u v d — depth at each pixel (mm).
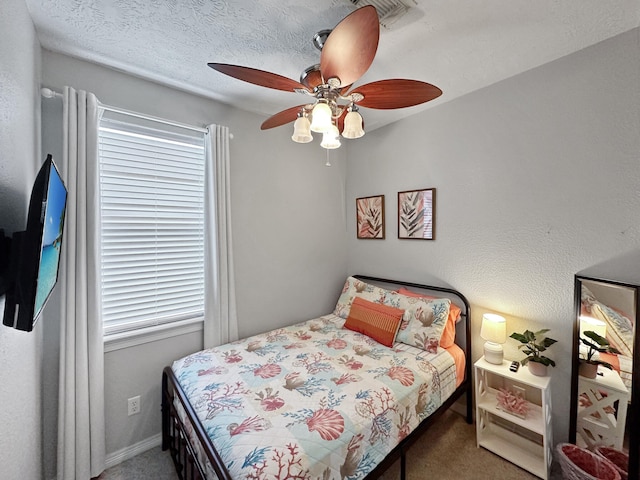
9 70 991
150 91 1897
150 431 1883
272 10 1314
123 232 1820
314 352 1911
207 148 2082
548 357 1785
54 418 1537
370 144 2840
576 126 1650
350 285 2725
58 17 1331
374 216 2803
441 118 2289
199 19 1369
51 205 910
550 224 1762
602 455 1466
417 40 1529
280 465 1007
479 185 2082
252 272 2371
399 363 1775
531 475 1642
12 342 996
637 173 1464
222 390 1455
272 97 2145
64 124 1514
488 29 1450
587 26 1435
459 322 2215
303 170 2715
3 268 896
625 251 1504
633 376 1385
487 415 1967
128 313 1845
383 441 1344
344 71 1157
